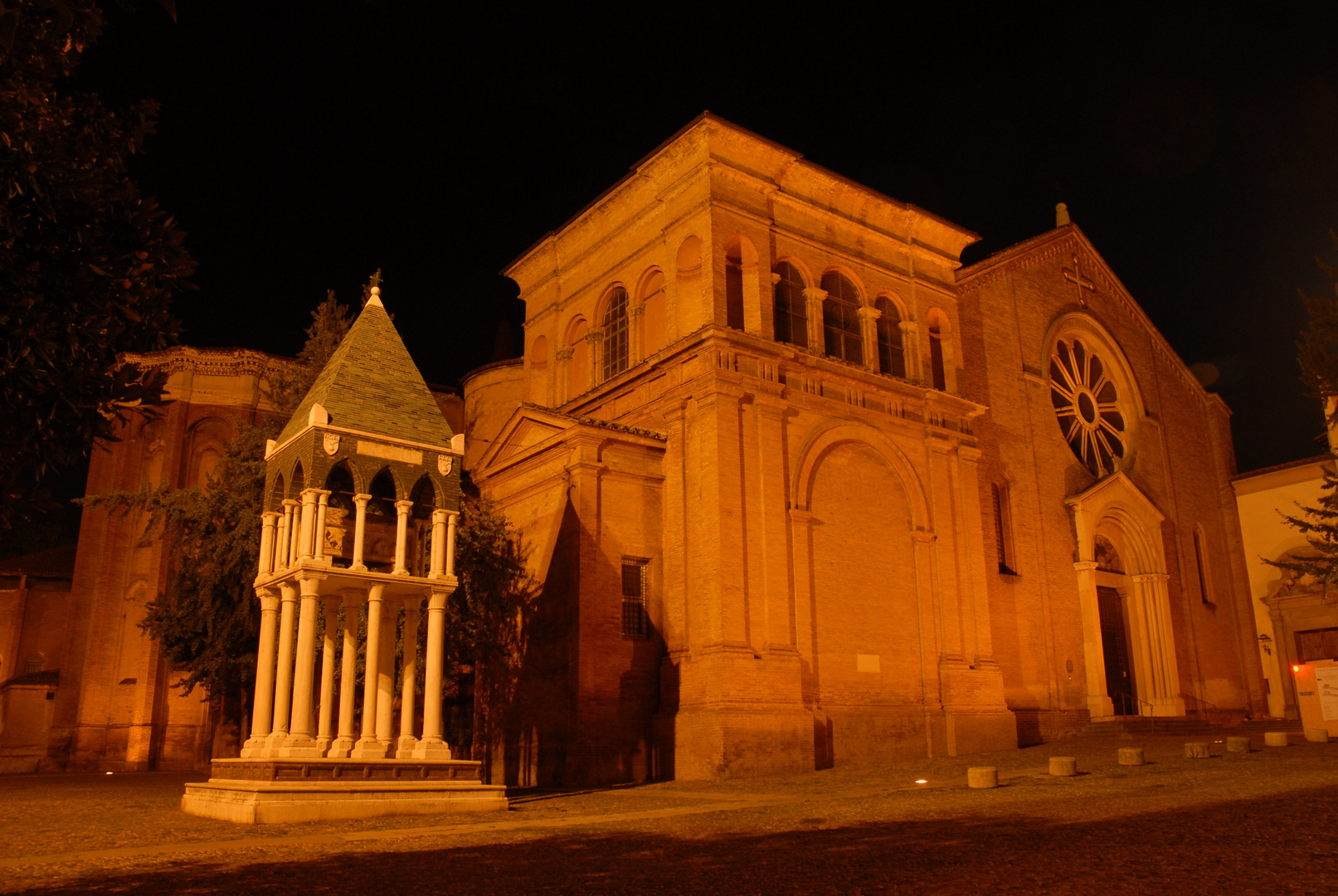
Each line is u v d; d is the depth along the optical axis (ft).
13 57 23.79
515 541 96.63
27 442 24.64
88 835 45.39
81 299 24.98
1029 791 57.93
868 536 94.22
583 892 29.04
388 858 37.32
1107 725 107.14
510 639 93.15
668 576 88.38
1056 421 122.31
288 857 38.04
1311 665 86.38
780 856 35.47
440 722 59.57
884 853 35.32
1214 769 64.90
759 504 86.12
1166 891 26.73
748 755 78.38
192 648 92.94
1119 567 124.36
